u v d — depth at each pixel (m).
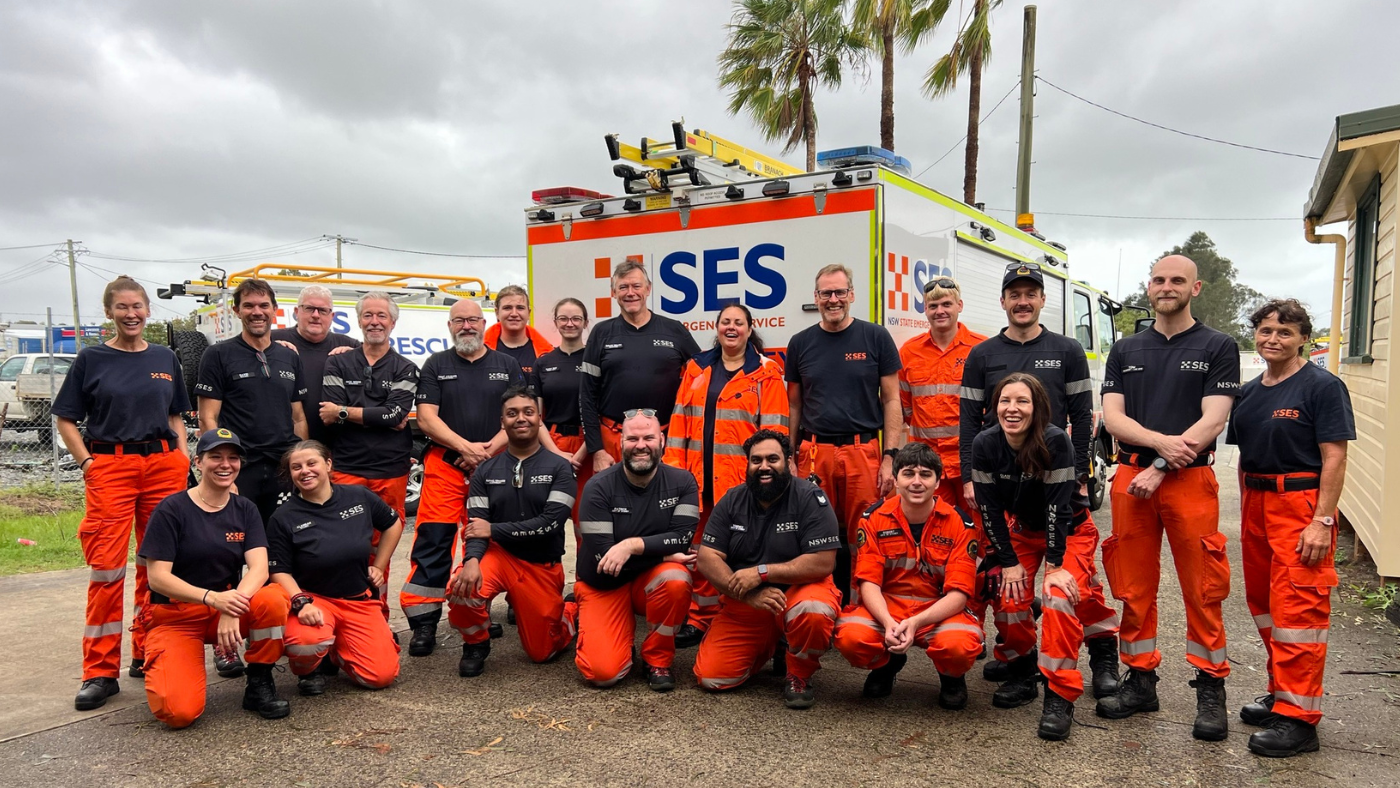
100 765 3.34
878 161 5.07
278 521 4.10
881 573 3.91
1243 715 3.66
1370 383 6.34
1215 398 3.50
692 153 5.78
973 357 4.23
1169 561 6.95
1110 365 3.83
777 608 3.85
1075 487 3.88
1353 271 7.76
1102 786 3.08
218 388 4.65
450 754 3.42
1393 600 5.34
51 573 6.71
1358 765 3.24
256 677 3.88
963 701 3.87
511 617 5.60
